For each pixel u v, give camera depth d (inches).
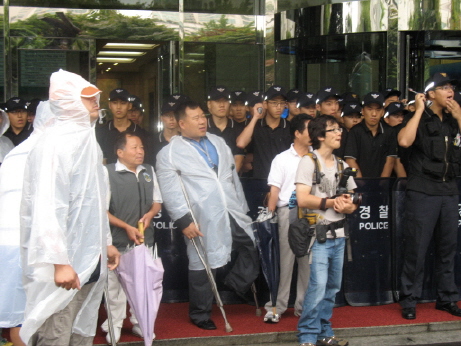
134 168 207.8
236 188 225.5
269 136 251.0
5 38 344.2
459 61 345.1
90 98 152.0
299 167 191.0
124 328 216.4
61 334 154.0
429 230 226.4
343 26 343.0
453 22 339.0
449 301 234.5
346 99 277.6
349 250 197.6
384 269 245.1
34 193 144.9
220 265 212.7
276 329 214.5
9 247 161.0
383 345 208.4
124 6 356.2
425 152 225.9
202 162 215.0
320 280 189.6
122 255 192.5
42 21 347.3
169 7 361.4
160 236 240.4
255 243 220.7
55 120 153.3
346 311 236.5
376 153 253.9
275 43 368.8
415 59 342.6
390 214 244.4
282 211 219.8
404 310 228.4
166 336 206.4
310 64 357.4
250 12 370.3
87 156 150.7
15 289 159.6
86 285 156.4
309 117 218.2
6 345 195.5
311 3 357.1
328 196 190.4
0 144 234.8
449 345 209.2
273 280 220.1
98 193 152.9
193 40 365.4
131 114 282.5
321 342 204.7
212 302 227.6
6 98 345.7
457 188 230.8
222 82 370.3
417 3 337.7
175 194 212.4
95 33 353.1
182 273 243.0
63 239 142.9
